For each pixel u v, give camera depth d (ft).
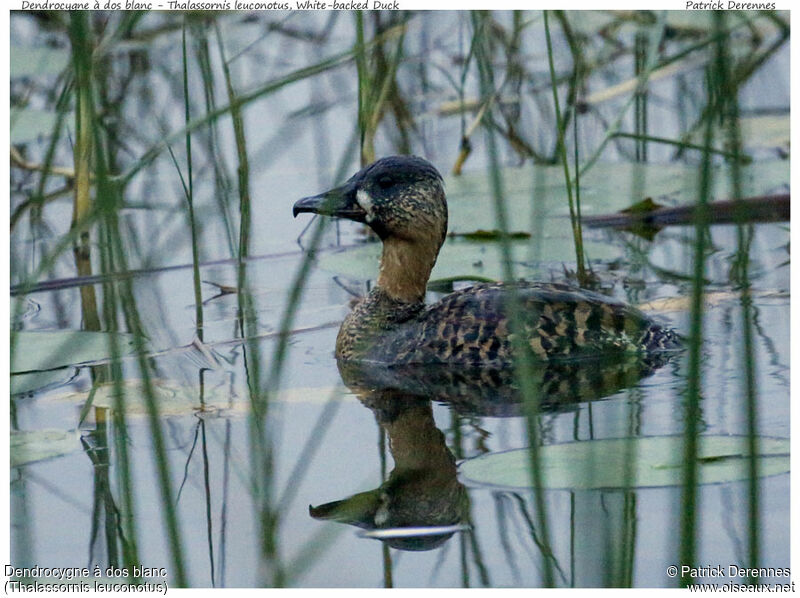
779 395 37.24
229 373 41.68
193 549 29.25
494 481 30.04
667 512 28.78
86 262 55.31
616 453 30.81
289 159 66.03
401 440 35.60
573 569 26.68
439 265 51.98
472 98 71.92
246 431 36.17
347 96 70.03
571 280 50.83
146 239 55.52
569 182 49.11
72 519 30.73
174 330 46.60
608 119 70.79
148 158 31.48
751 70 65.92
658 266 52.75
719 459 30.25
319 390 40.63
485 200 59.26
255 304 50.03
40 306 49.47
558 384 40.16
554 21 72.54
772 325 44.50
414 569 27.55
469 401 39.17
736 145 20.92
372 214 45.80
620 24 74.18
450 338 43.37
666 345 42.91
